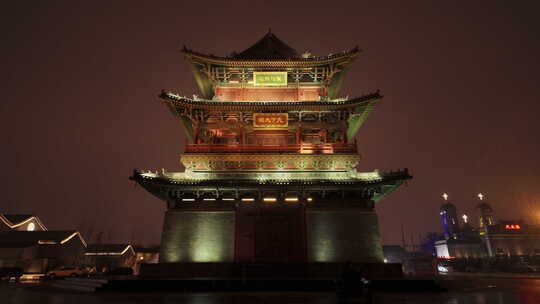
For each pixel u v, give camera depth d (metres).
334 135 41.03
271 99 42.31
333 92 46.03
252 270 32.47
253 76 42.31
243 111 39.16
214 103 38.19
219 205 35.44
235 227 34.56
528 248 92.75
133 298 23.92
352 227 34.72
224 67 41.84
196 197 35.88
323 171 37.56
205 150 37.94
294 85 42.75
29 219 84.06
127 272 54.56
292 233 34.44
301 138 39.59
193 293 27.27
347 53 40.62
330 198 36.03
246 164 37.75
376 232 34.56
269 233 34.41
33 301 22.59
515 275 55.22
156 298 23.77
